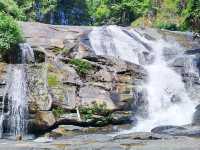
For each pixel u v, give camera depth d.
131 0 51.75
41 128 17.53
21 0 44.75
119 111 19.22
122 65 20.78
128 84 20.34
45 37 24.70
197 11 23.86
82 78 19.62
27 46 21.05
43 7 50.66
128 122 19.30
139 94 20.42
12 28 20.56
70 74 19.06
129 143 12.78
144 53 27.02
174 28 42.59
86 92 18.94
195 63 24.95
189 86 23.33
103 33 27.56
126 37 28.23
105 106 18.86
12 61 20.58
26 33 24.53
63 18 53.19
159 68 23.81
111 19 55.19
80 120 18.14
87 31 27.11
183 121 20.27
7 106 17.95
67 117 17.94
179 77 23.47
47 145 12.73
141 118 19.92
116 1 55.53
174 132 15.95
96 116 18.50
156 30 30.00
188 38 29.84
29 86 18.16
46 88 18.12
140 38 28.77
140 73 21.36
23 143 13.85
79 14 54.47
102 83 19.59
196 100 22.28
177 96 22.17
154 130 16.77
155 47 28.17
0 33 20.14
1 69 18.39
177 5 44.12
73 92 18.64
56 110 17.94
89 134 17.31
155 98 21.25
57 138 16.70
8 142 14.63
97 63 20.62
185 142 12.94
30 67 18.59
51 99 17.91
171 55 27.31
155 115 20.70
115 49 27.34
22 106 17.86
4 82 18.17
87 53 21.98
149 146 12.07
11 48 20.61
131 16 53.16
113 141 13.65
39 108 17.70
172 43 28.95
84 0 55.00
